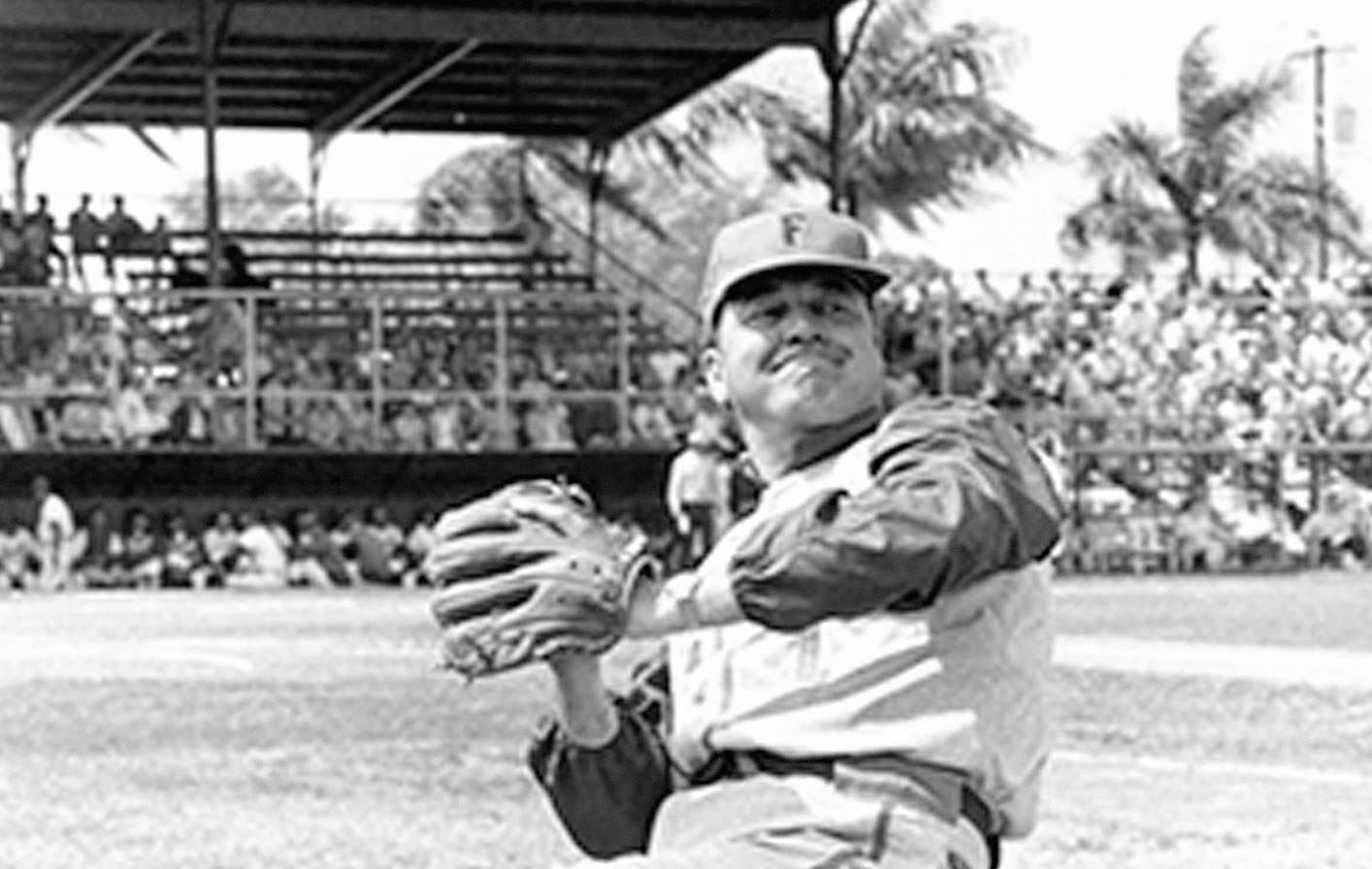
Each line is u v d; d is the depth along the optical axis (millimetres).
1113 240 83438
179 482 41906
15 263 47469
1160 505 46188
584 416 44125
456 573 4133
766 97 82125
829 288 4617
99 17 43844
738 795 4438
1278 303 50531
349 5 45156
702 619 4152
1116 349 48656
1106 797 11734
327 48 48656
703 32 46500
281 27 44688
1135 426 47062
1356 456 48156
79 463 41250
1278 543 46750
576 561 4109
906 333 47156
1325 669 19766
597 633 4109
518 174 61875
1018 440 4352
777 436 4641
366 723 16141
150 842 10477
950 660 4398
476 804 11633
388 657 22703
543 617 4086
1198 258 83875
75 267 48375
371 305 44000
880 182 82188
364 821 11078
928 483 4184
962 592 4367
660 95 52344
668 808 4508
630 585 4129
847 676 4410
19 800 11836
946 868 4355
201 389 42094
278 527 42094
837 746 4410
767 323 4598
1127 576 44188
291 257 52375
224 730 15539
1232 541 46344
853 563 4117
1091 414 46938
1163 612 30062
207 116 43688
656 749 4707
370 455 42531
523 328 45375
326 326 43750
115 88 52375
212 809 11492
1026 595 4488
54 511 39969
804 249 4578
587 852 4844
